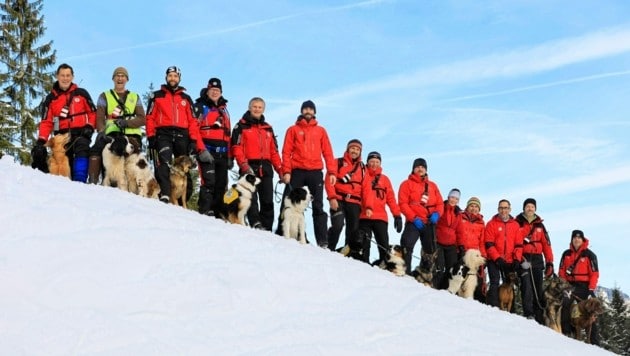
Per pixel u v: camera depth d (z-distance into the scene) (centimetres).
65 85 1147
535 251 1401
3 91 2744
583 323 1441
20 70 2786
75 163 1130
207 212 1150
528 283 1379
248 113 1206
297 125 1207
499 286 1392
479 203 1384
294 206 1155
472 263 1315
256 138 1192
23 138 2603
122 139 1116
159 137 1138
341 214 1218
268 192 1196
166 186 1130
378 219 1258
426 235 1303
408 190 1304
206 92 1201
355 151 1236
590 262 1466
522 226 1412
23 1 2878
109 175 1124
